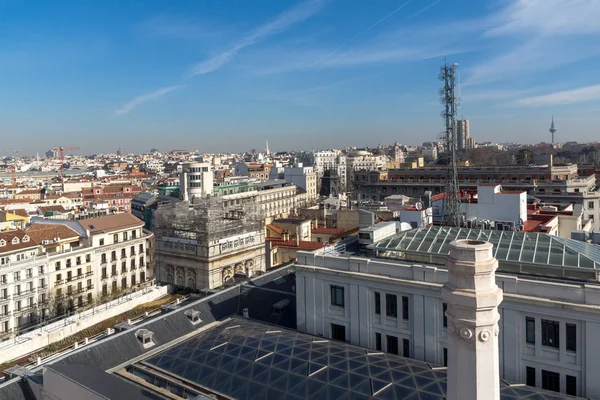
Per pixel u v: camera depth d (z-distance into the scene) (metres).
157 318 52.44
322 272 48.66
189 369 41.94
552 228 79.25
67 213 176.00
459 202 82.50
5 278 99.25
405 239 51.81
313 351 41.75
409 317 43.62
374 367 38.44
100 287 121.50
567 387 36.88
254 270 110.44
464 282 19.19
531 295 38.16
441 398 33.44
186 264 104.19
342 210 127.44
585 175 196.88
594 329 35.16
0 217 148.00
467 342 19.03
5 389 41.88
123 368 44.88
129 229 130.75
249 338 45.69
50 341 81.62
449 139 88.44
